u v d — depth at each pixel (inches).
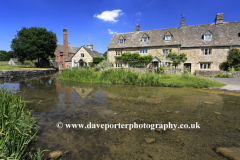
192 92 277.6
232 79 489.7
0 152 66.6
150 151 83.7
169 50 832.9
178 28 952.9
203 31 866.8
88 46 1654.8
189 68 850.1
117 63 1060.5
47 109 162.9
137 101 203.9
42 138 97.8
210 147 87.7
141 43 983.6
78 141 94.7
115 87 346.0
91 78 464.1
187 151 83.6
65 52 1583.4
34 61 1974.7
